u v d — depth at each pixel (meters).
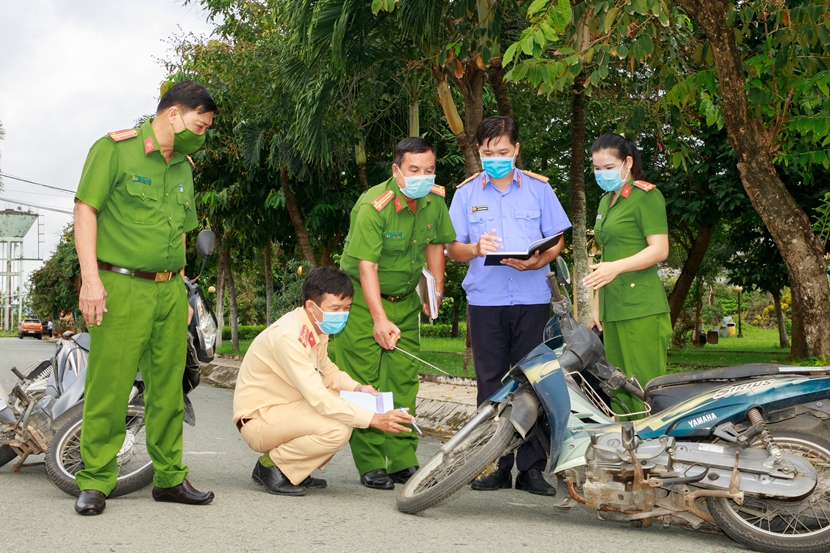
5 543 3.65
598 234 5.07
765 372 4.03
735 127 6.91
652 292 4.89
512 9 9.91
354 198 17.27
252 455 6.27
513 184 5.29
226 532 3.88
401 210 5.06
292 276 19.06
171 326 4.41
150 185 4.28
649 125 11.18
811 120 6.80
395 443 5.26
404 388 5.35
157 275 4.32
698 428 3.90
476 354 5.25
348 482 5.32
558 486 4.21
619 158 4.86
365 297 5.02
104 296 4.11
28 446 5.12
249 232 19.28
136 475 4.70
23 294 84.19
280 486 4.79
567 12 5.60
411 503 4.25
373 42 10.73
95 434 4.28
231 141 17.41
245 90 15.05
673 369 14.58
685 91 7.53
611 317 4.94
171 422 4.48
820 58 6.82
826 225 8.47
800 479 3.62
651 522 3.96
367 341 5.21
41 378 5.92
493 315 5.17
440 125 15.95
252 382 4.87
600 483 3.90
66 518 4.12
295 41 10.70
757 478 3.66
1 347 35.09
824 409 3.86
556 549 3.68
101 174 4.13
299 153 15.27
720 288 48.69
